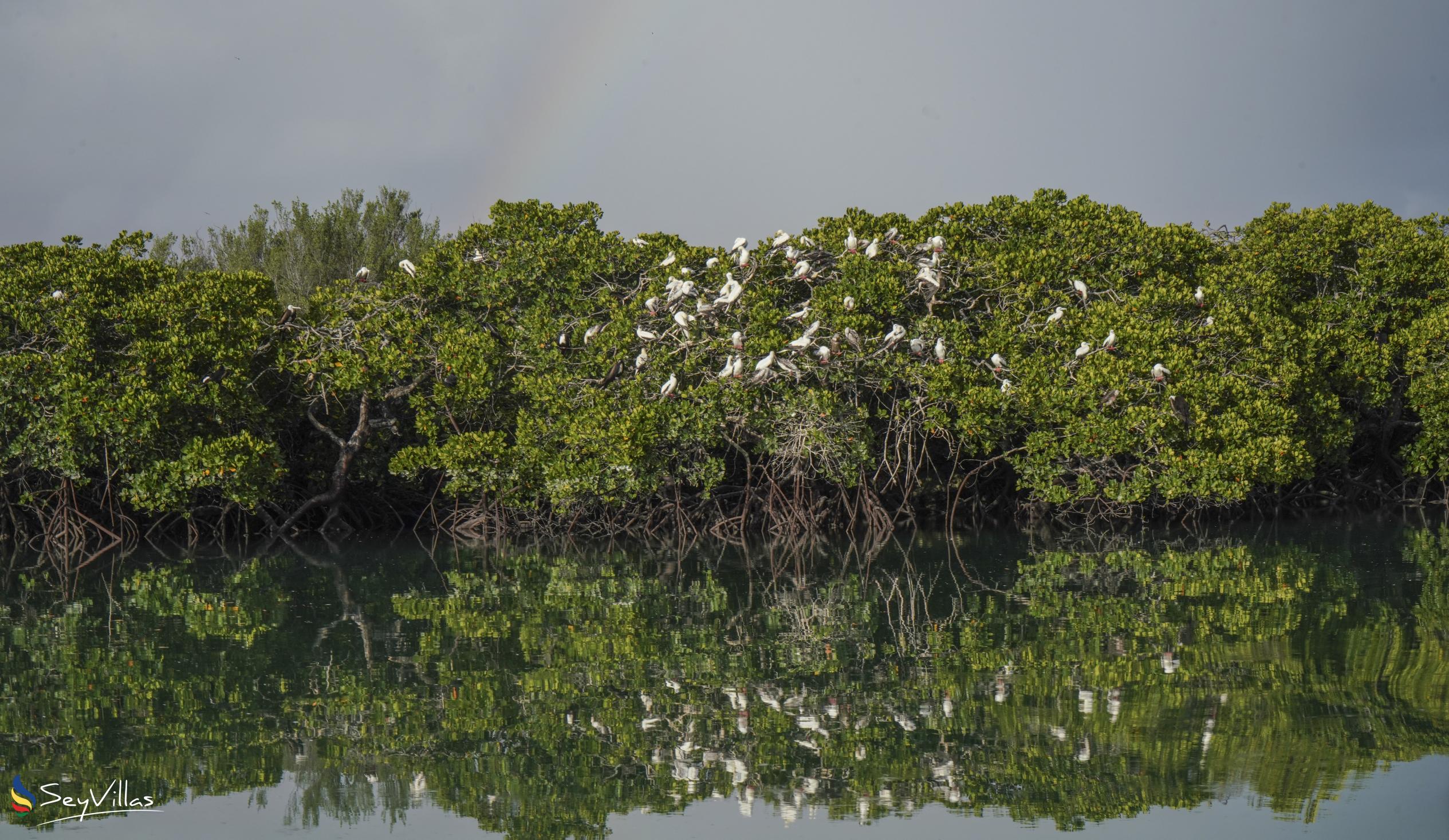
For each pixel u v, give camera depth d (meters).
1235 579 26.81
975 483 42.34
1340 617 21.50
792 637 21.44
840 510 40.28
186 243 59.66
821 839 12.05
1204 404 35.34
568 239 40.22
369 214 57.75
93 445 35.22
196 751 15.05
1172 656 18.72
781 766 14.23
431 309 39.19
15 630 23.05
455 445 36.94
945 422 36.59
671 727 15.80
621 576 30.95
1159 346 34.94
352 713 16.64
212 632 22.72
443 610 25.06
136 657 20.38
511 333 39.50
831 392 36.00
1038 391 35.47
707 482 37.56
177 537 40.47
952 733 15.13
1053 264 38.03
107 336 36.03
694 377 37.56
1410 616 21.42
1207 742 14.48
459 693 17.61
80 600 27.30
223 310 35.72
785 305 39.56
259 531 41.56
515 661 19.67
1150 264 39.12
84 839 12.34
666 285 38.03
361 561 34.91
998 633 21.22
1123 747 14.36
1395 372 43.28
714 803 13.20
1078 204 40.06
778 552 36.25
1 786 13.84
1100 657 18.84
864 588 27.73
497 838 12.30
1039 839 11.89
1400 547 32.56
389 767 14.46
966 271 39.31
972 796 13.12
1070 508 39.66
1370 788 12.83
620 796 13.41
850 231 37.84
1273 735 14.62
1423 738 14.36
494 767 14.38
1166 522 40.62
